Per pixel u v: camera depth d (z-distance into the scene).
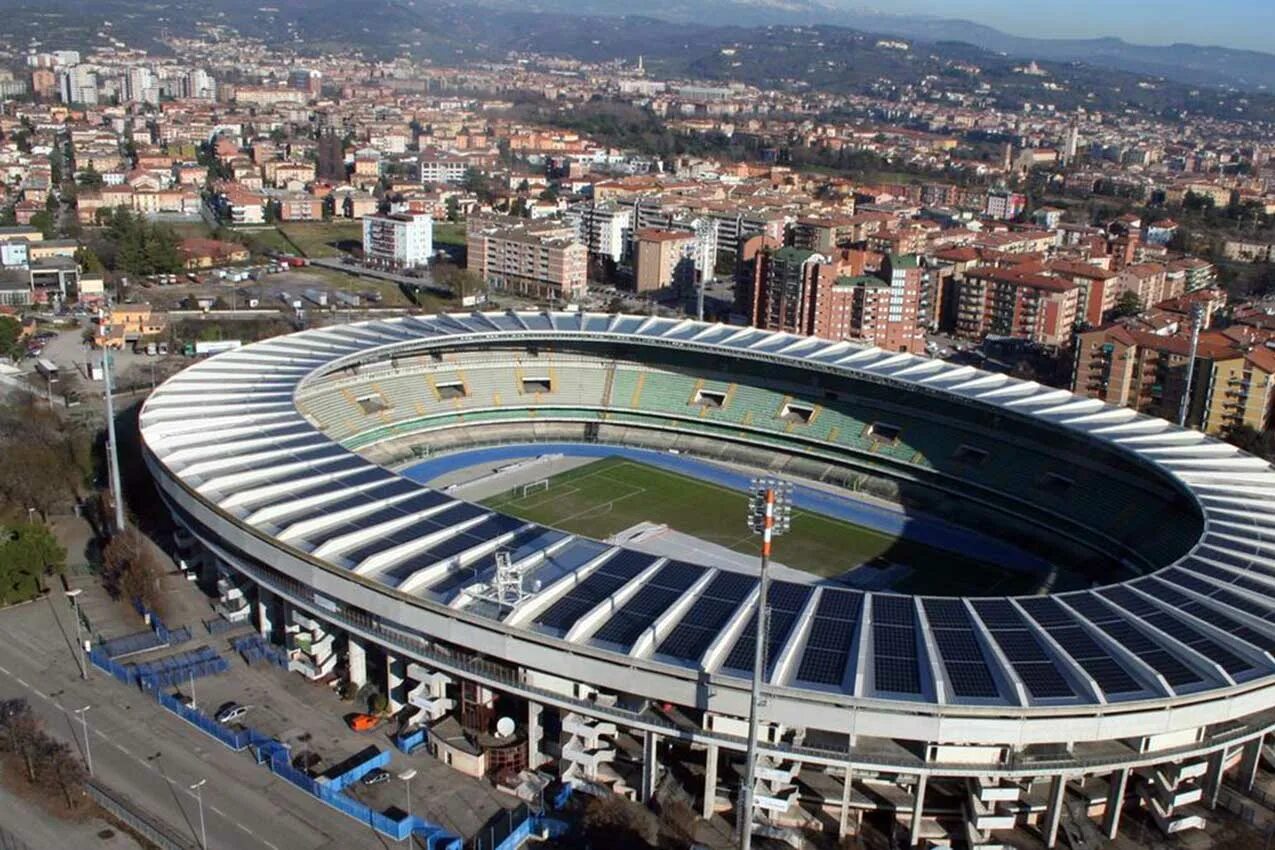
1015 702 101.19
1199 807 113.94
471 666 115.88
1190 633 115.56
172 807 108.94
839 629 113.19
